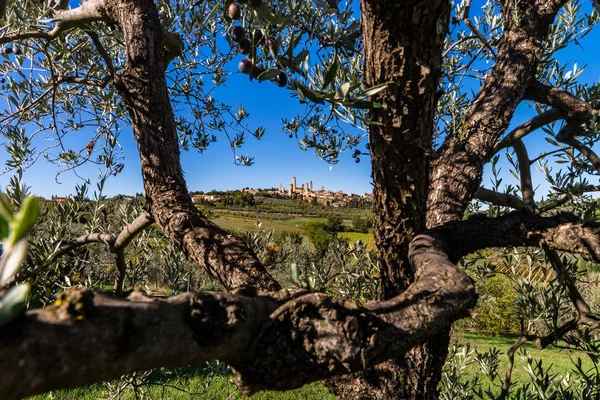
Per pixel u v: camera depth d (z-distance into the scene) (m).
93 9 1.84
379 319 0.76
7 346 0.39
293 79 1.07
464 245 1.47
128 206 3.12
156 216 1.77
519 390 2.43
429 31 1.06
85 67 3.09
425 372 1.85
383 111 1.24
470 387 3.08
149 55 1.75
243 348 0.65
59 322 0.44
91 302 0.46
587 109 2.04
